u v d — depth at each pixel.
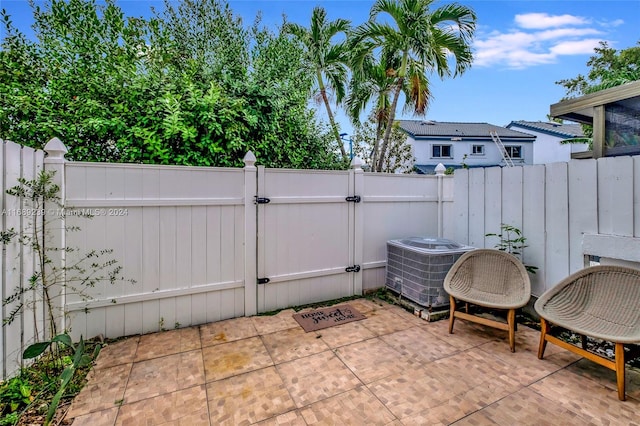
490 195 3.90
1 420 1.83
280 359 2.61
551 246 3.25
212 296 3.36
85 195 2.79
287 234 3.70
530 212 3.45
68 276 2.74
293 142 4.46
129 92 3.41
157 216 3.08
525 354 2.69
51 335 2.48
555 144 14.12
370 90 7.24
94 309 2.88
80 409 1.99
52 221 2.63
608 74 8.69
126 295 2.98
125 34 3.78
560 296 2.64
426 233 4.62
